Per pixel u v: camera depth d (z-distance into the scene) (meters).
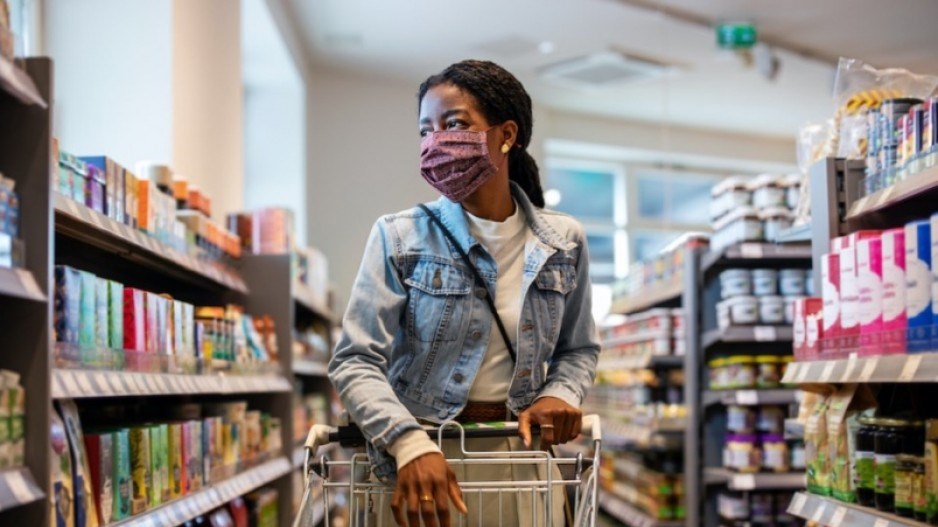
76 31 4.44
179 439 3.10
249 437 4.11
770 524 4.96
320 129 9.30
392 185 9.52
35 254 2.05
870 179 2.82
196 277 4.02
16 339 2.04
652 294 6.12
